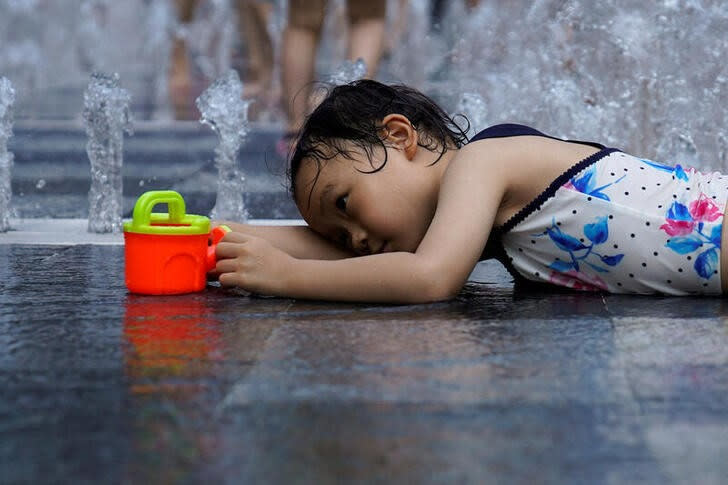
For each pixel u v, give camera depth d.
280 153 9.16
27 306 3.81
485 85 10.28
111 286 4.22
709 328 3.47
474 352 3.12
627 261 4.11
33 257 4.98
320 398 2.66
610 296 4.12
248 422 2.49
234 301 3.90
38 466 2.25
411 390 2.73
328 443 2.36
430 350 3.13
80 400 2.66
